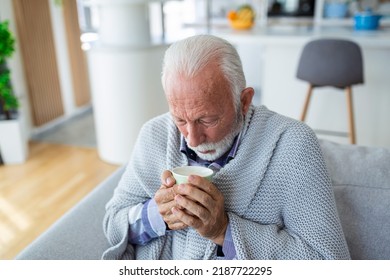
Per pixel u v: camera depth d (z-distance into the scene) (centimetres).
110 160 286
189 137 82
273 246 85
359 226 103
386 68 238
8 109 281
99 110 276
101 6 255
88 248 102
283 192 88
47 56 347
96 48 254
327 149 116
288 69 266
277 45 263
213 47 77
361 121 257
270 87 276
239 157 89
